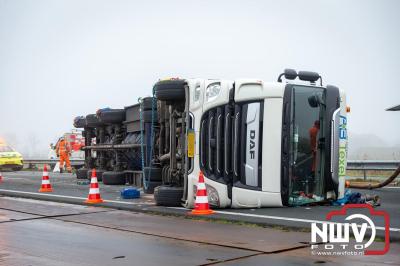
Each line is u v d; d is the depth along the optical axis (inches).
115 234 314.8
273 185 413.1
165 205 433.4
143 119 581.3
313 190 430.0
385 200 478.6
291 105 415.2
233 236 305.0
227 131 414.9
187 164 415.2
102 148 730.2
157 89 436.5
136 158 667.4
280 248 270.8
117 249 273.0
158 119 511.5
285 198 413.1
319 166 431.8
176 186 439.5
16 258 254.7
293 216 367.6
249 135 415.8
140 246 279.9
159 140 507.2
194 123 414.0
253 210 404.2
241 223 350.6
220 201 410.0
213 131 416.2
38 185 665.6
